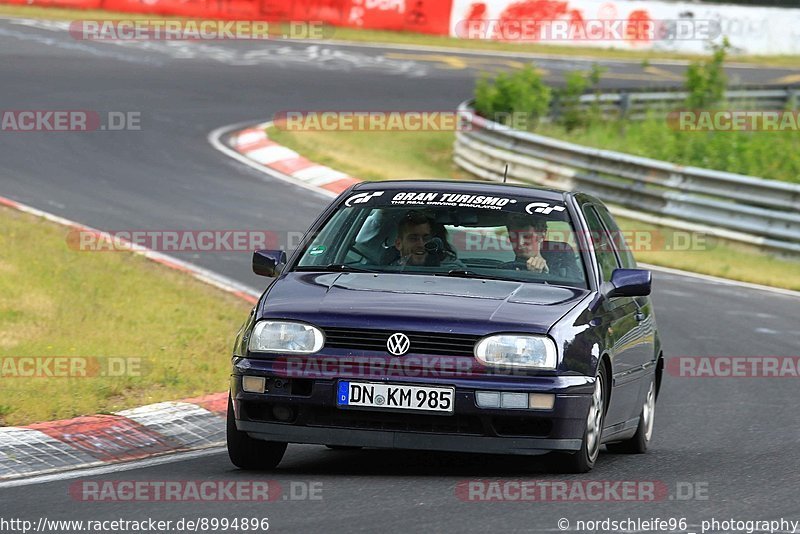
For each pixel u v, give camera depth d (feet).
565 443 61.82
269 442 66.33
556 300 66.08
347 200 75.25
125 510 55.62
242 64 302.04
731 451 77.15
